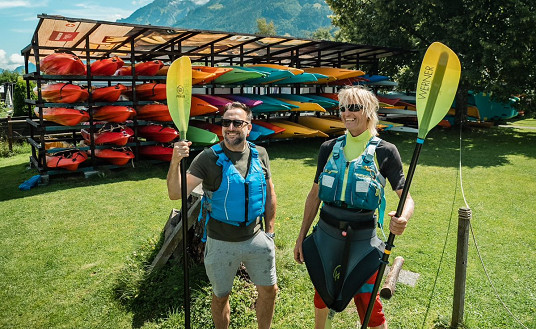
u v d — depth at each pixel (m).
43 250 4.83
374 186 2.25
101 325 3.31
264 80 11.95
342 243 2.34
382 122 14.75
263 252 2.67
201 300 3.37
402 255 4.53
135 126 9.40
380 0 15.66
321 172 2.55
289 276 3.90
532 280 3.96
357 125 2.32
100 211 6.28
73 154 8.70
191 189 2.53
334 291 2.35
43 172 8.27
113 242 5.05
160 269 3.87
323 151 2.56
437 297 3.64
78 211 6.30
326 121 13.29
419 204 6.48
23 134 13.81
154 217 5.98
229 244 2.60
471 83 14.65
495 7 14.09
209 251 2.66
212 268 2.64
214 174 2.55
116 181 8.23
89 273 4.23
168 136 9.52
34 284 4.02
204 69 10.84
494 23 14.55
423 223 5.57
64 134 12.16
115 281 3.91
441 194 7.09
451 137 14.71
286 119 13.66
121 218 5.95
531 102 15.48
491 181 8.04
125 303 3.60
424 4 14.73
